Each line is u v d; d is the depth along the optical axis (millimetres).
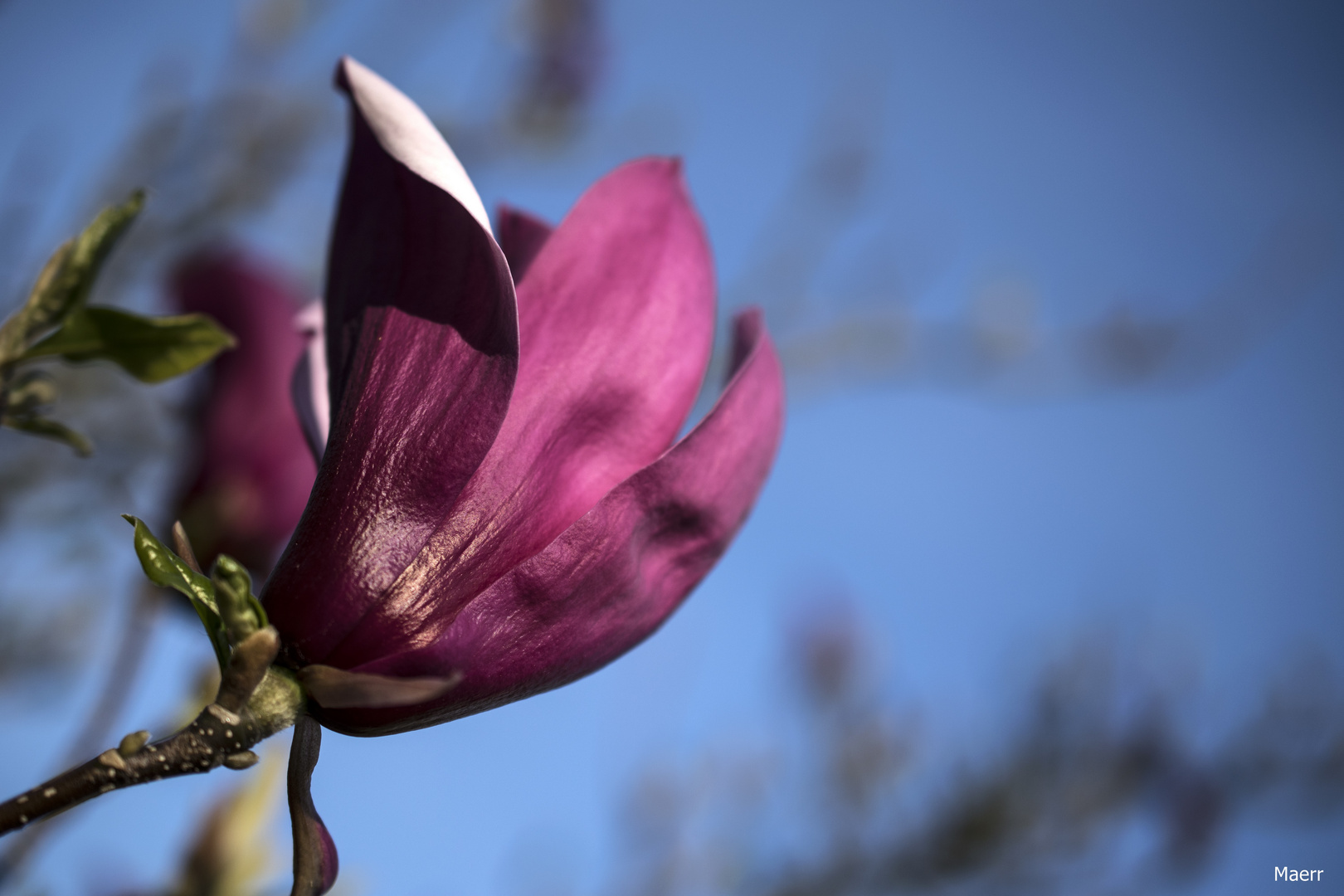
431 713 442
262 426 661
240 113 1074
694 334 458
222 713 424
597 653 454
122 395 934
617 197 455
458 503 439
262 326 671
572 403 447
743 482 455
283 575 436
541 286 449
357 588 435
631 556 446
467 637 438
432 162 430
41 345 469
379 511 437
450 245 435
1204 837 1405
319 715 436
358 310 444
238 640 424
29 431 469
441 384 437
